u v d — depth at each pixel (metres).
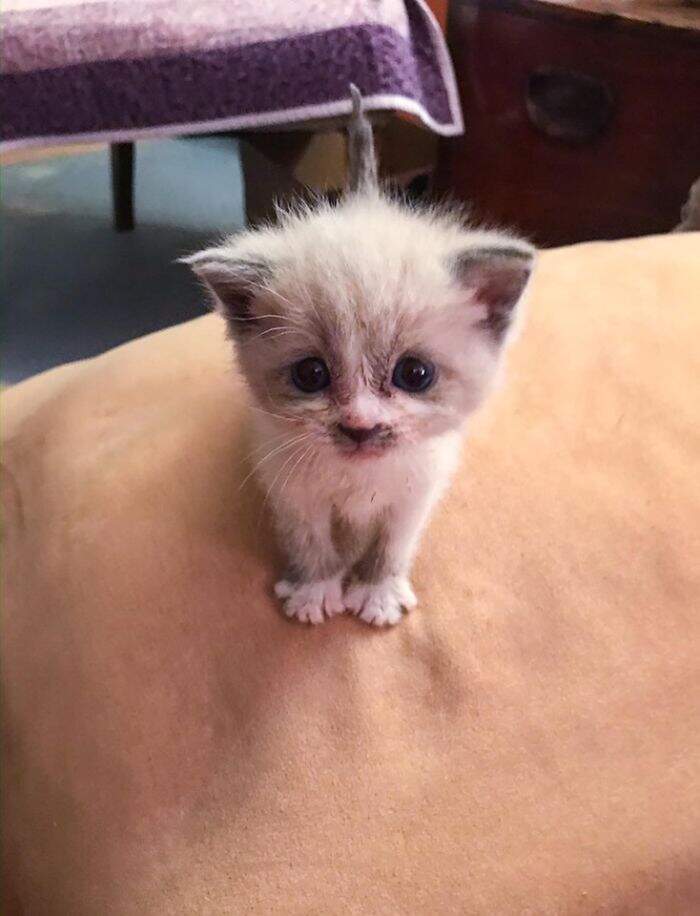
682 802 0.19
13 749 0.22
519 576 0.23
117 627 0.22
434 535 0.24
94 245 0.61
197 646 0.22
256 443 0.22
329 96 0.40
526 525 0.24
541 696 0.21
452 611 0.22
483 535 0.24
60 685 0.22
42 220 0.64
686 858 0.18
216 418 0.26
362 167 0.26
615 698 0.21
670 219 0.43
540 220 0.47
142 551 0.23
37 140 0.39
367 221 0.21
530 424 0.26
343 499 0.21
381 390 0.19
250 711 0.21
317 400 0.19
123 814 0.19
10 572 0.25
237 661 0.21
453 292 0.19
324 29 0.39
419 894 0.18
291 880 0.18
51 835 0.20
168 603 0.22
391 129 0.52
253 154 0.50
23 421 0.29
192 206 0.66
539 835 0.19
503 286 0.20
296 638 0.22
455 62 0.44
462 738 0.20
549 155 0.44
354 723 0.20
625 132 0.41
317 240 0.20
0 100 0.38
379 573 0.23
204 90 0.40
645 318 0.29
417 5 0.42
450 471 0.22
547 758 0.20
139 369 0.29
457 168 0.48
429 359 0.19
